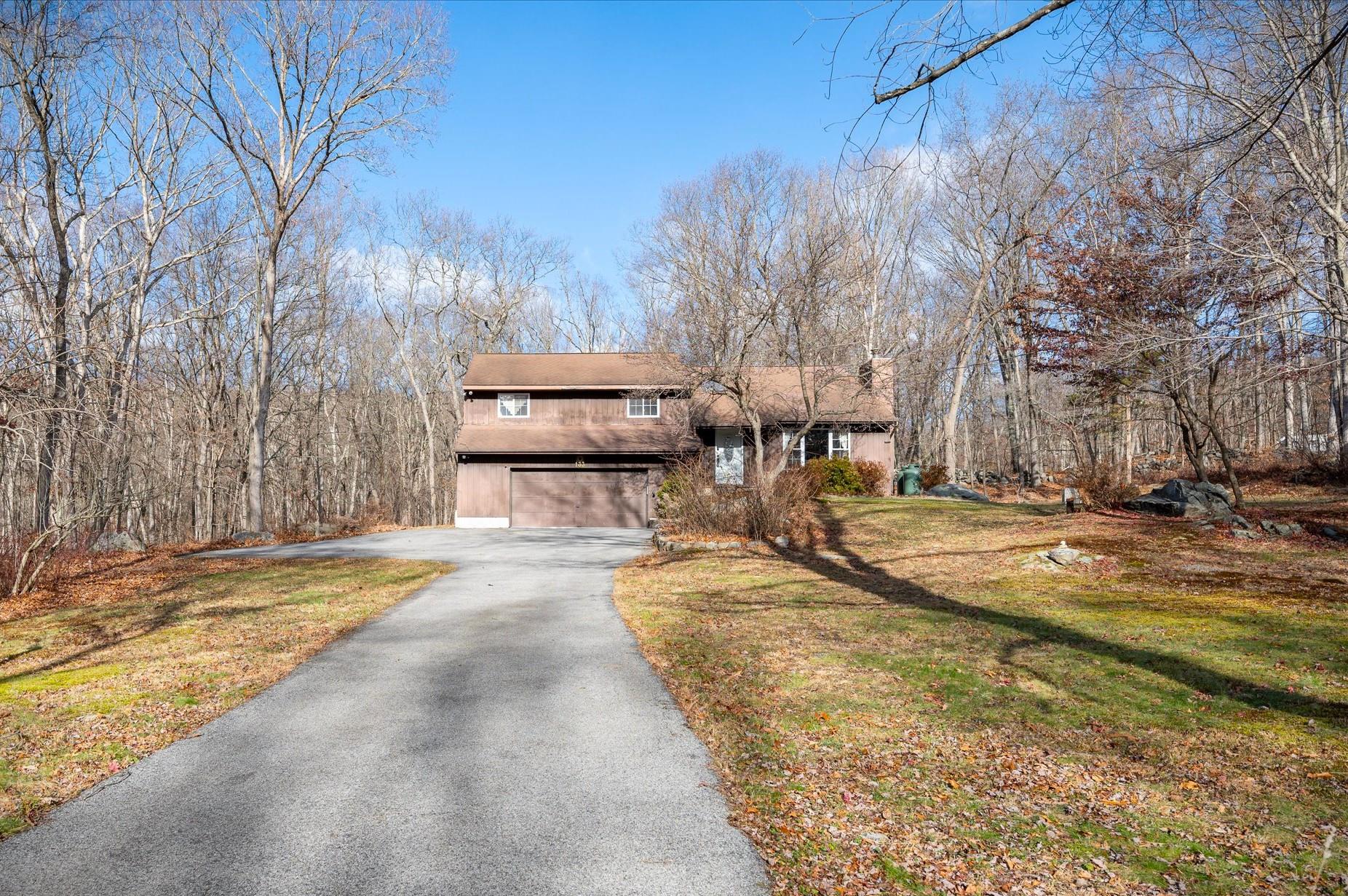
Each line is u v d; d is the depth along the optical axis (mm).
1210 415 18297
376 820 5012
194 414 33406
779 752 6223
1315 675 7594
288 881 4266
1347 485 22781
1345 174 13273
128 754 6129
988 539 18000
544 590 14273
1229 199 12398
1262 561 13625
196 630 10836
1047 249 23984
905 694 7609
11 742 6375
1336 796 5176
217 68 26609
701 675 8383
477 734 6617
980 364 41594
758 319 21484
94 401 15633
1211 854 4535
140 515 28000
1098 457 35125
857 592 13086
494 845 4684
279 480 43031
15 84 22031
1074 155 28734
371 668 8758
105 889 4172
